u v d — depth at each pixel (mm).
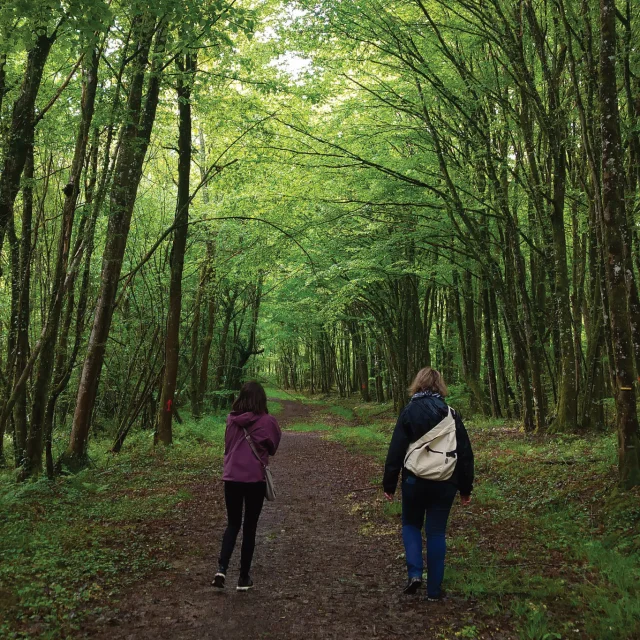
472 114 12406
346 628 3529
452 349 20766
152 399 17203
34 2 5215
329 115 14195
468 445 4090
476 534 5746
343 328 34812
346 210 14594
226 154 16062
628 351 6211
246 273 19547
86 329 11445
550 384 12742
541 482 7793
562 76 11750
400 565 4891
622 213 6281
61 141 8703
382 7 11094
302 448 15719
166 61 10273
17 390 7137
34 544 5105
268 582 4535
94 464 10078
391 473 4109
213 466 10891
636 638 3133
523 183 11820
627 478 6113
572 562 4691
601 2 6312
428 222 14109
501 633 3350
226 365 27344
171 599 4074
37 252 9289
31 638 3266
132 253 14195
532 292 14188
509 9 10820
